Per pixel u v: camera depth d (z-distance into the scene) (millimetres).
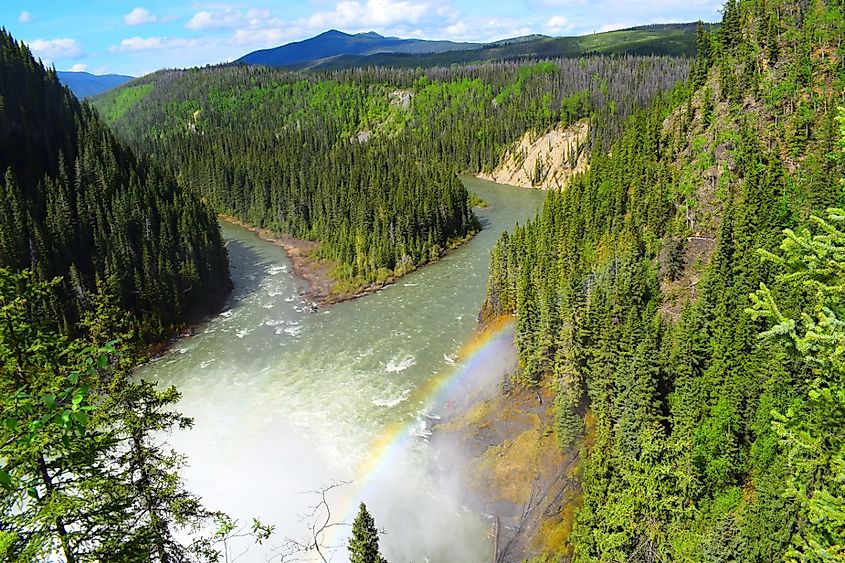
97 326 22344
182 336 86250
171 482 22375
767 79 86688
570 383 55625
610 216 95000
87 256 93688
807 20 89125
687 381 48938
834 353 13797
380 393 66938
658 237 82875
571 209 102250
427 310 89188
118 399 21375
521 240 92000
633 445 44969
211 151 192250
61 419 10633
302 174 144875
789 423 17250
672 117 99812
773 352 44375
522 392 62156
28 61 124438
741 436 44938
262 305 97750
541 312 61844
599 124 198000
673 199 86812
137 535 17766
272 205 148125
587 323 55094
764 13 95750
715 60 99750
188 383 71500
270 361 76188
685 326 54375
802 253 15430
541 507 47438
